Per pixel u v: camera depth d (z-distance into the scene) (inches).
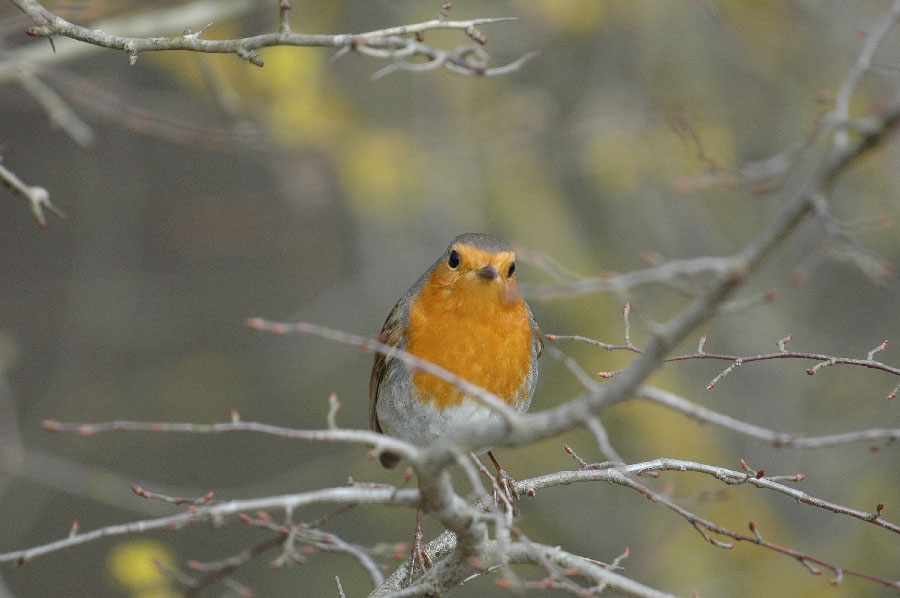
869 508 522.6
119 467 626.8
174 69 469.7
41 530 616.1
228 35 464.8
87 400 646.5
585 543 540.4
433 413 318.3
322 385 637.3
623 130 551.8
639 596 213.8
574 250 555.5
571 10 514.9
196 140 462.9
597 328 539.8
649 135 550.3
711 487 522.6
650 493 230.8
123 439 636.7
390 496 198.7
